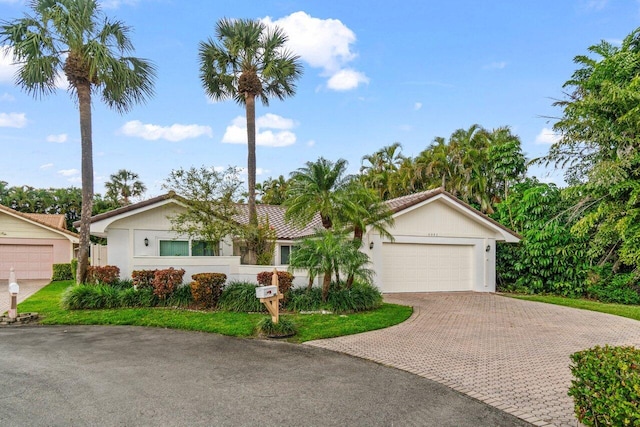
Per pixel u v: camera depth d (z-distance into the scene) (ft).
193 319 35.04
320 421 15.60
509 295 58.18
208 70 53.93
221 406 16.96
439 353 26.23
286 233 60.75
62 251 78.02
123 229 53.88
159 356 24.71
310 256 39.24
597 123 44.65
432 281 59.93
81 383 19.60
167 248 56.08
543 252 60.08
